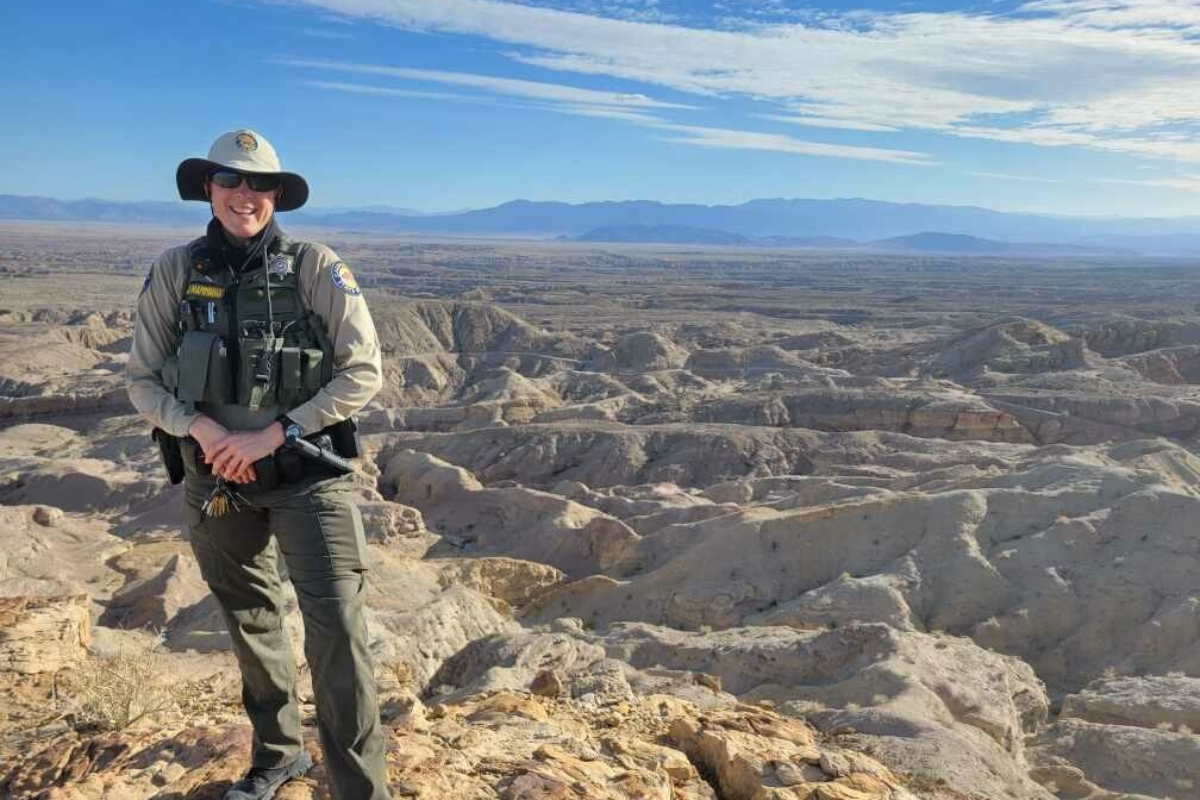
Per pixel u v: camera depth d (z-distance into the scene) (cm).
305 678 978
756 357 14512
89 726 649
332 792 465
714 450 8850
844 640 3547
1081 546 4778
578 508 6650
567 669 2627
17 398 10944
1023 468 7131
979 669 3341
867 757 774
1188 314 19962
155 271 457
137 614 4097
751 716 886
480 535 6662
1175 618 4200
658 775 629
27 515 5672
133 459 8838
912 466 8319
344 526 456
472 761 592
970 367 13188
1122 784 2844
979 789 1759
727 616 4881
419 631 2764
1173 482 6016
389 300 17650
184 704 753
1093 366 12294
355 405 449
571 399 12738
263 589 498
